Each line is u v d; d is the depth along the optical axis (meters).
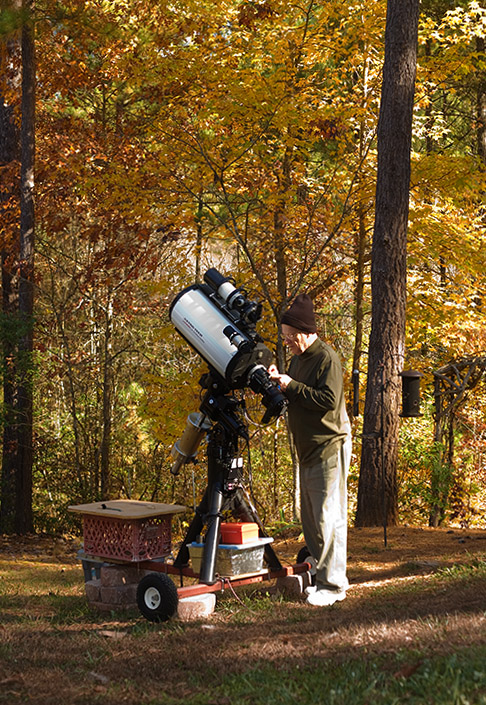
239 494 5.00
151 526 5.21
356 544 7.71
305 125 10.65
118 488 16.02
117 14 11.89
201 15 10.77
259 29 11.46
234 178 11.57
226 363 4.65
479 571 5.12
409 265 14.21
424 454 11.96
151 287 11.73
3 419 11.81
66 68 12.41
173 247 14.86
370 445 9.19
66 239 16.11
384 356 9.16
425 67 10.95
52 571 7.71
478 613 3.70
